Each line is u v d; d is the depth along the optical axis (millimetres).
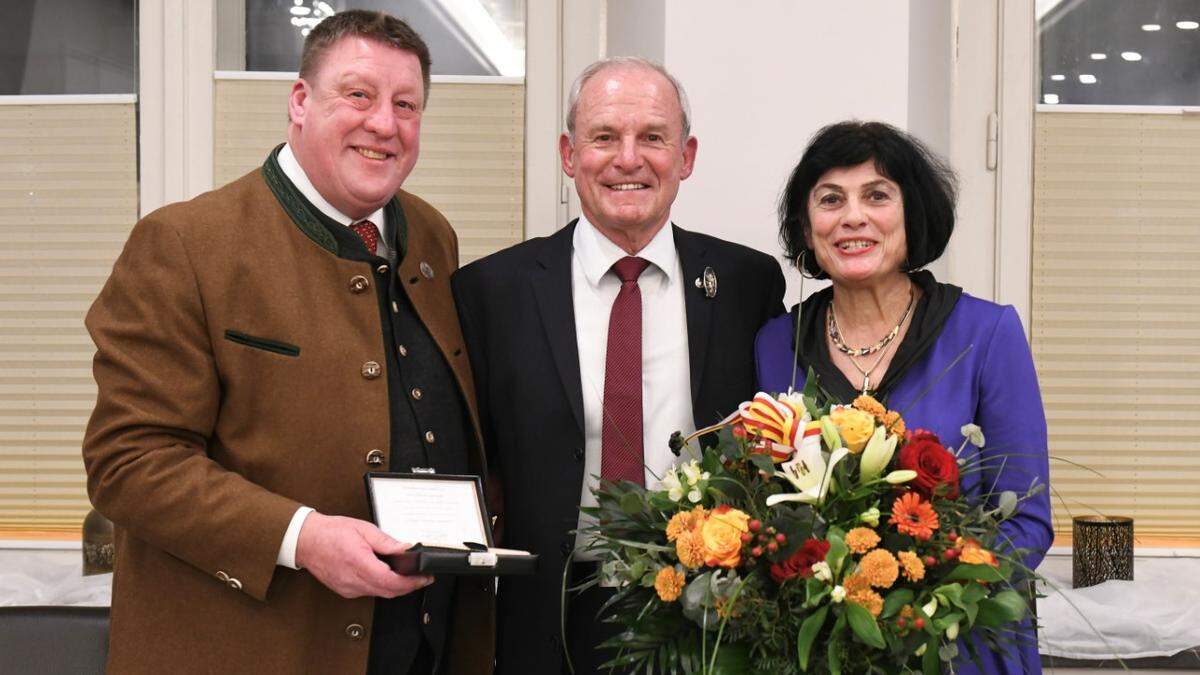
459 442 2090
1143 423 3018
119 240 3062
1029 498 1935
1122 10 3031
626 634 1704
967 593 1557
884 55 2768
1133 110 3023
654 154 2172
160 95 3045
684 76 2764
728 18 2760
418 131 2049
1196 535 3008
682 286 2273
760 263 2344
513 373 2191
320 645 1896
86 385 3061
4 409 3064
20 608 2158
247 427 1910
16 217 3064
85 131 3064
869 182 2006
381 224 2105
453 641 2131
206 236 1913
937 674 1598
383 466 1934
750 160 2760
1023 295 3012
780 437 1675
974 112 3012
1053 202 3021
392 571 1739
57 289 3068
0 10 3062
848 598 1534
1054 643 2488
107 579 2734
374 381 1955
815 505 1623
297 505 1819
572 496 2125
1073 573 2764
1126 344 3021
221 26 3070
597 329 2229
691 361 2199
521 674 2119
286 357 1908
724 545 1558
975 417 2012
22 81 3064
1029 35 2998
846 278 2029
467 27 3072
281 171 2020
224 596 1868
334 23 1979
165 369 1871
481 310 2256
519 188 3068
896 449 1671
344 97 1938
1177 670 2471
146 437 1856
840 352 2096
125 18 3074
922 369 2014
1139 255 3023
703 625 1558
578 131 2207
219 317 1892
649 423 2184
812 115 2764
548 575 2111
